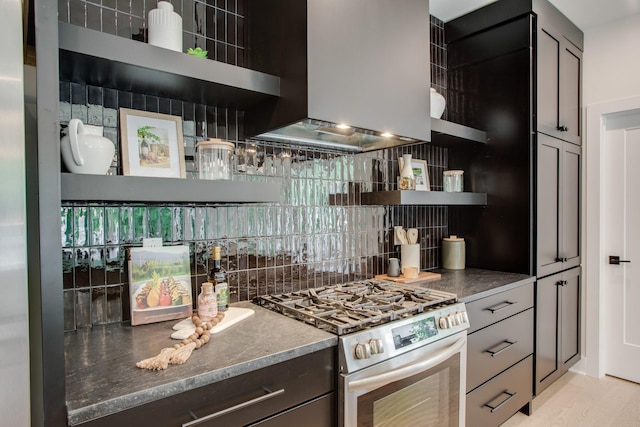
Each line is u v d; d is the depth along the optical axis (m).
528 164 2.35
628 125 2.72
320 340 1.22
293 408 1.16
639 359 2.70
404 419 1.44
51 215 0.86
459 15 2.66
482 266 2.60
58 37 0.97
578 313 2.84
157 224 1.46
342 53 1.51
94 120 1.33
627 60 2.63
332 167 2.07
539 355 2.38
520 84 2.39
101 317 1.35
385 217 2.37
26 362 0.65
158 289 1.40
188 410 0.95
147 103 1.44
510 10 2.40
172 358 1.03
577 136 2.80
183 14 1.53
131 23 1.41
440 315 1.61
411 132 1.81
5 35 0.56
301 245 1.92
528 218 2.35
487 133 2.55
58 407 0.83
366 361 1.29
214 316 1.37
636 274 2.71
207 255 1.59
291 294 1.76
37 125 0.86
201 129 1.57
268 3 1.57
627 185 2.74
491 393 1.98
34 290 1.03
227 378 1.01
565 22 2.61
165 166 1.43
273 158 1.81
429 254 2.65
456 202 2.36
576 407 2.42
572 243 2.75
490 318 1.97
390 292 1.83
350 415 1.25
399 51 1.76
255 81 1.43
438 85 2.70
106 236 1.36
